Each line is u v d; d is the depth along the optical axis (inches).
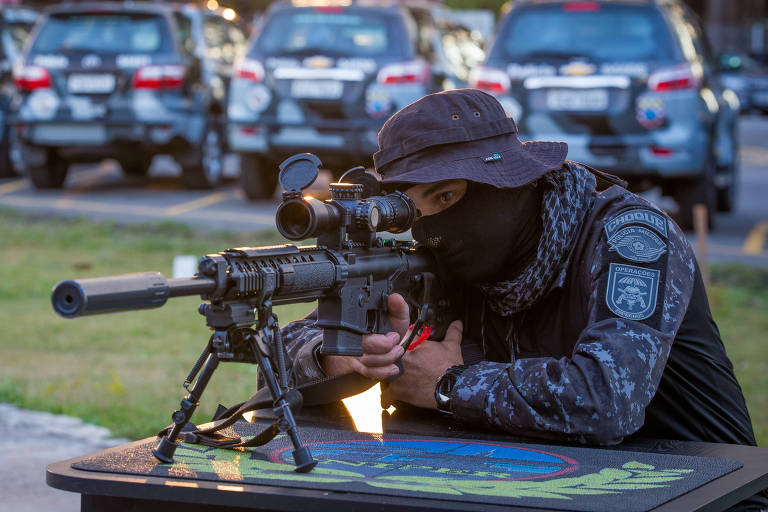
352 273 95.3
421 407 116.0
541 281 111.1
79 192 658.8
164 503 84.6
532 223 111.3
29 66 617.0
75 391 254.1
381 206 98.9
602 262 108.3
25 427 226.8
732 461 92.0
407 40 542.3
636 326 103.8
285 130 546.6
